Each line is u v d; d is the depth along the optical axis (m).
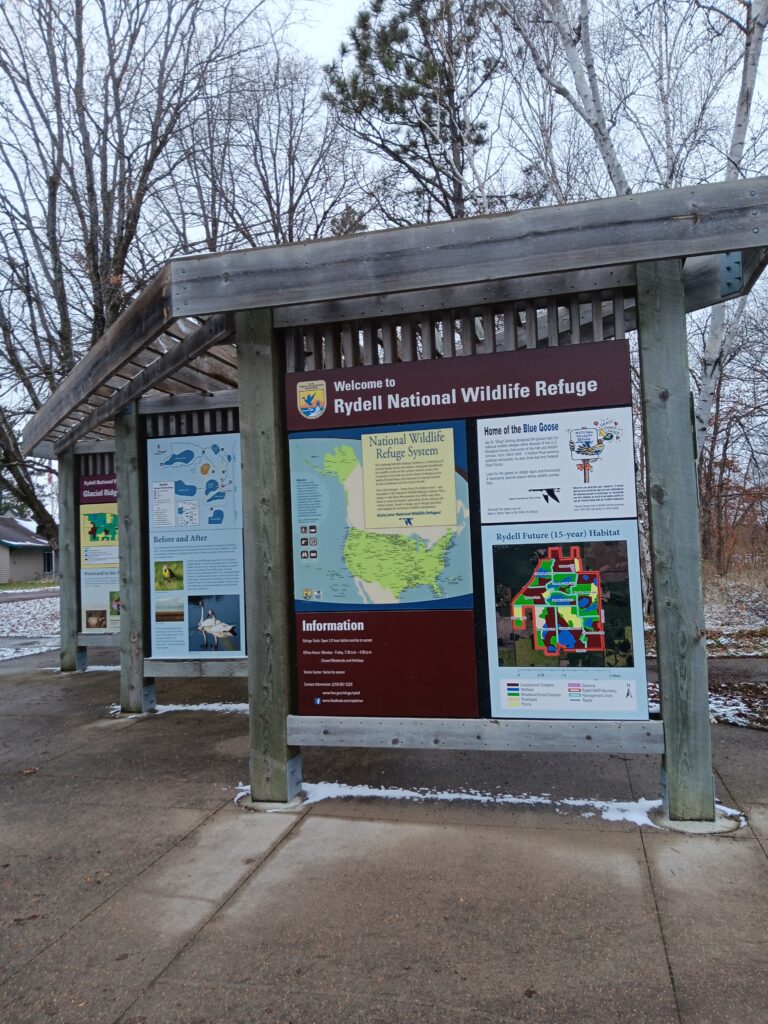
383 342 4.42
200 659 6.86
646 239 3.71
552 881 3.29
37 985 2.69
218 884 3.40
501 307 4.29
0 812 4.43
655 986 2.55
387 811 4.19
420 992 2.56
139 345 4.96
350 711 4.33
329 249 4.13
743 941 2.80
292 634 4.47
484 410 4.18
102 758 5.49
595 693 4.00
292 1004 2.53
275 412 4.46
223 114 15.34
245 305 4.25
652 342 3.93
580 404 4.05
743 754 5.04
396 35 13.42
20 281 14.14
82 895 3.35
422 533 4.26
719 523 16.20
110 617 9.52
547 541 4.09
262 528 4.44
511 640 4.12
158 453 6.99
